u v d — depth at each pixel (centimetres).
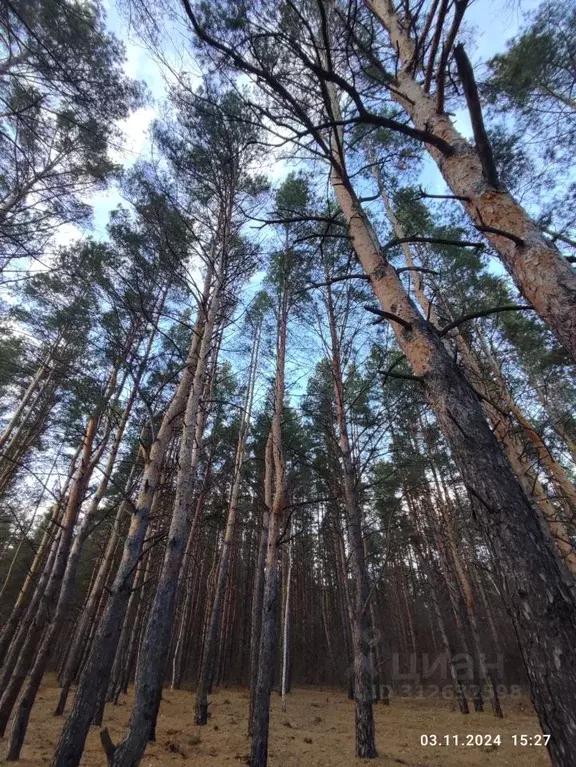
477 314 262
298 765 634
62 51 621
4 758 591
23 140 752
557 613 172
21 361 1220
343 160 338
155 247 695
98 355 927
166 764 625
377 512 1471
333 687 2342
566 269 236
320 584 2538
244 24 378
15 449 1333
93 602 1067
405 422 1192
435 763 655
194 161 682
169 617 427
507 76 667
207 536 1923
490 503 204
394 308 289
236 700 1459
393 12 420
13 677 712
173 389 919
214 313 635
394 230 919
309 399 980
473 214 291
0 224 694
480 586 1802
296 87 431
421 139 302
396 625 2541
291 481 944
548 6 681
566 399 1072
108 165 859
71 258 877
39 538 1838
